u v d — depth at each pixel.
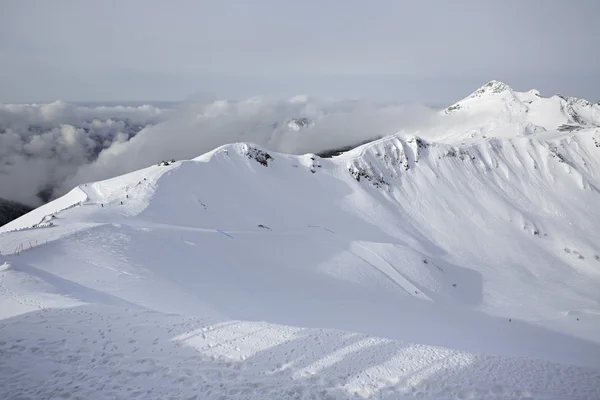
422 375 14.19
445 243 121.75
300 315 40.94
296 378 13.45
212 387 12.33
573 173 182.12
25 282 24.58
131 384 12.14
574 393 13.70
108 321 17.41
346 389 12.98
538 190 171.12
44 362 13.03
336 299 52.53
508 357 16.34
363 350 15.96
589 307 78.69
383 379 13.77
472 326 54.16
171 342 15.66
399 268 77.69
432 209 142.00
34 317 17.45
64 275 32.81
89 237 45.88
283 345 16.02
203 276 45.38
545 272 110.31
